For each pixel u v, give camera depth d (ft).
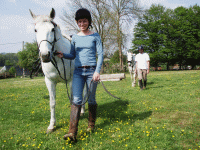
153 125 9.67
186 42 107.96
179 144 7.46
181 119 10.42
